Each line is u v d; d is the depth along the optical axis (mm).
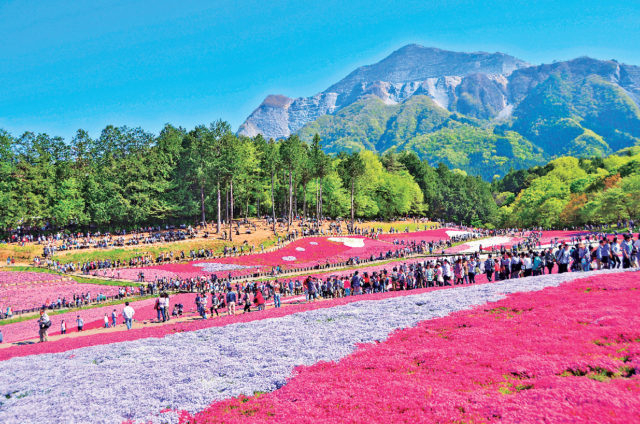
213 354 17297
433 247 74812
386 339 16188
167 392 13312
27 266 62531
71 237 81062
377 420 9375
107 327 35000
